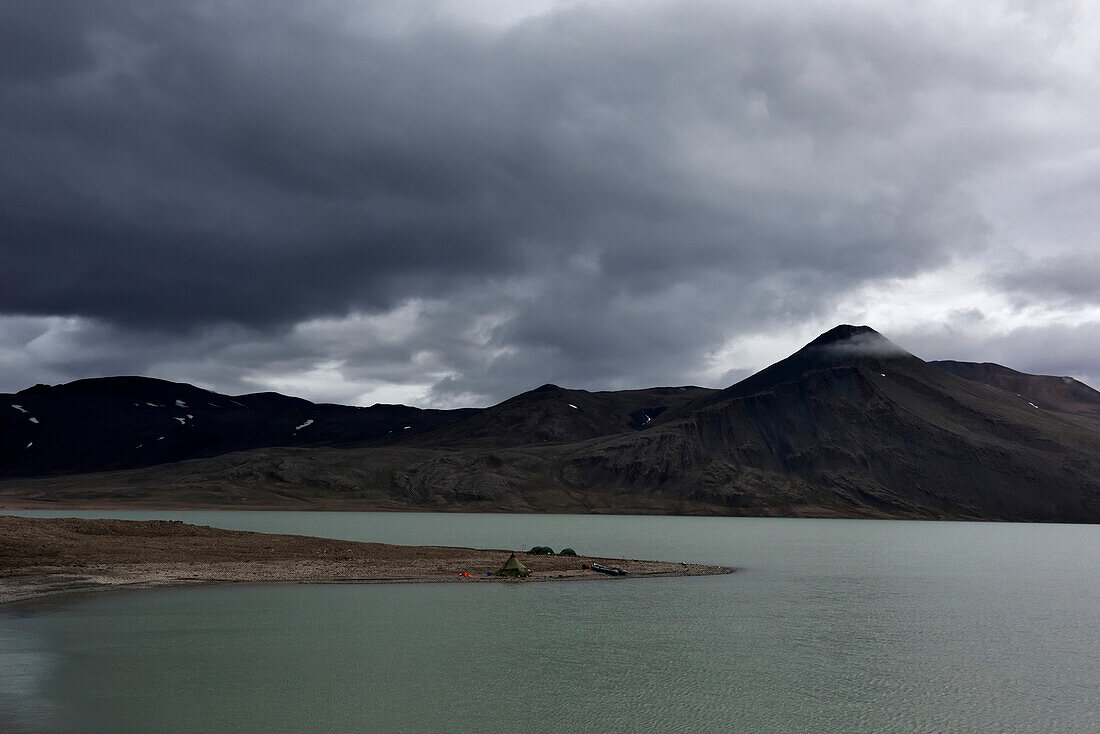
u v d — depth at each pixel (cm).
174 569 6191
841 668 3656
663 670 3528
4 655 3478
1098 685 3438
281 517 19762
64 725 2600
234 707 2841
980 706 3108
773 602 5603
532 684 3250
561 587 6138
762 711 2975
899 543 13862
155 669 3312
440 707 2912
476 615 4753
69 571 5788
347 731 2630
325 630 4169
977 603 5891
